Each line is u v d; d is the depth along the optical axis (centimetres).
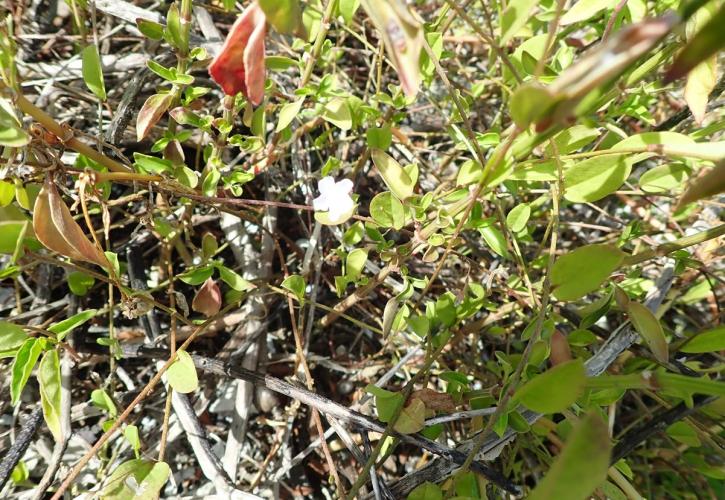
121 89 26
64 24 28
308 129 23
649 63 17
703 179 10
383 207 17
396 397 17
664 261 24
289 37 27
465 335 25
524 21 14
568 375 12
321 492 24
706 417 22
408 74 10
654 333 16
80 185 16
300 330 24
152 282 26
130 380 24
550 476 10
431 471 18
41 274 24
